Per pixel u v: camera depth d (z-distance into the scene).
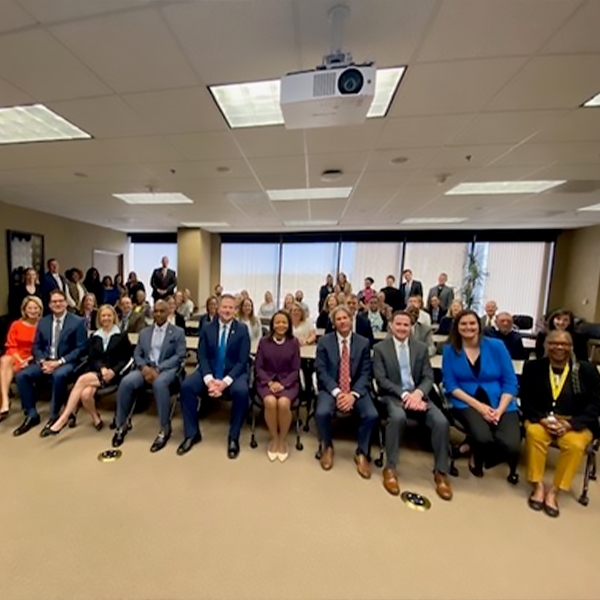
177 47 1.83
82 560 1.59
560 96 2.27
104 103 2.42
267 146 3.17
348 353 2.64
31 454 2.48
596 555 1.72
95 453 2.51
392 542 1.77
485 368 2.42
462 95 2.27
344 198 5.19
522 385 2.35
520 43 1.77
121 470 2.31
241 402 2.60
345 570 1.59
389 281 6.92
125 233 9.30
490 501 2.12
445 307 6.60
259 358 2.75
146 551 1.66
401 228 7.93
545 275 7.81
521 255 7.84
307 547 1.72
